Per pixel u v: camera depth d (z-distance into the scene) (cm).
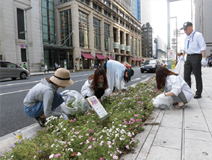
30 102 263
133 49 6334
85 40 3397
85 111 317
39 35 2389
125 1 6588
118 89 513
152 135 227
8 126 311
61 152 170
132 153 186
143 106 353
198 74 412
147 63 1828
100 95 384
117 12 4888
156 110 346
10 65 1227
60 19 3225
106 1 4244
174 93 321
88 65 3591
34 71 2314
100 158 160
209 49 5591
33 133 259
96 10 3616
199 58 404
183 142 203
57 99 283
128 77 498
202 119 276
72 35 3078
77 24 3058
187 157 171
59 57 3081
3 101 507
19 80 1200
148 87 609
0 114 382
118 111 315
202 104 366
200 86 418
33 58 2305
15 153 176
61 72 259
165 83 340
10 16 2025
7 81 1175
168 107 349
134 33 6375
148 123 270
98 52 3797
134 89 572
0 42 1978
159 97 350
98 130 224
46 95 252
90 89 347
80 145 191
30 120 343
